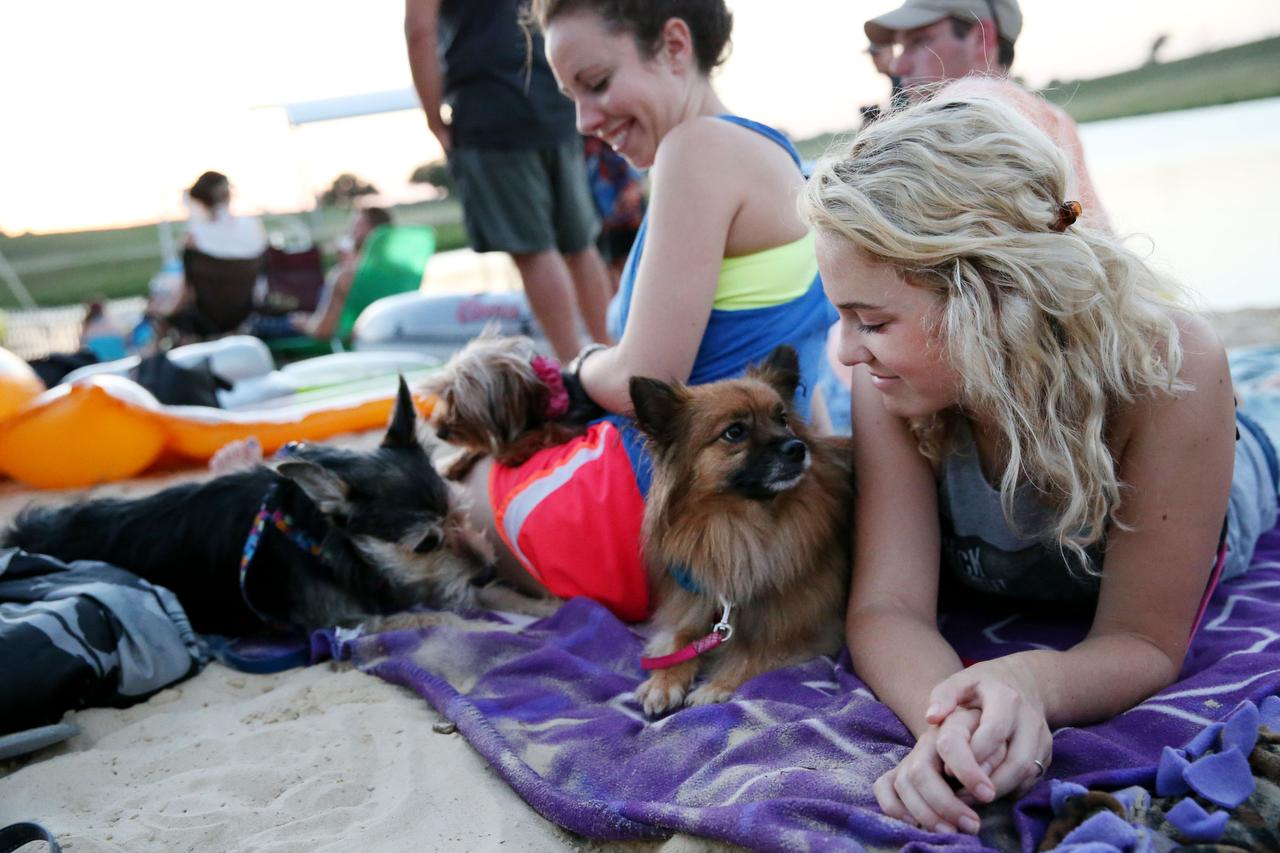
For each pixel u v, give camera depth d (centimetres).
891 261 202
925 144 202
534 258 607
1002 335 200
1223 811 174
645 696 269
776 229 313
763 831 185
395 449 366
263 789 248
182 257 972
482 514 373
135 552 352
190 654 322
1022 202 198
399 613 348
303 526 345
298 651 331
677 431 281
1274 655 229
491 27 558
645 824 205
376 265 964
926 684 219
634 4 305
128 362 743
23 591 307
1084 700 209
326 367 733
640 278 311
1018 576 261
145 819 236
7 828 217
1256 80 1898
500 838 220
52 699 279
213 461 414
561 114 588
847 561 287
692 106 325
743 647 282
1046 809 187
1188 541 217
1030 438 210
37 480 578
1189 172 1194
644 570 316
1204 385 212
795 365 299
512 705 274
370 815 232
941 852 172
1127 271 205
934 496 255
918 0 390
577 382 352
